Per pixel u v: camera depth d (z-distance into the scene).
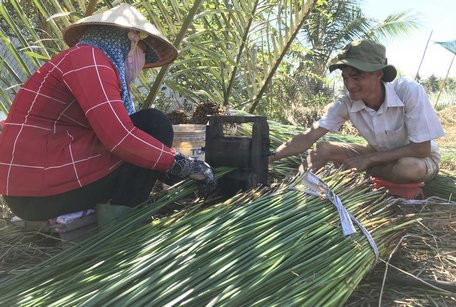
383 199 2.25
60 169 1.85
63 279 1.64
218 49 4.41
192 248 1.60
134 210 2.01
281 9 4.31
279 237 1.70
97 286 1.50
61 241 2.16
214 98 4.60
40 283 1.65
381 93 2.69
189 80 4.85
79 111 1.90
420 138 2.61
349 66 2.54
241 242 1.65
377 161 2.66
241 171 2.23
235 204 1.95
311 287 1.51
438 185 3.06
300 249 1.66
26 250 2.16
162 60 2.47
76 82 1.79
